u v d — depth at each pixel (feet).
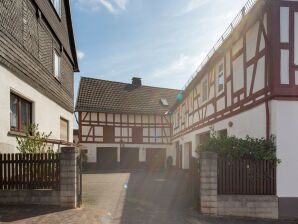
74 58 58.49
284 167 25.68
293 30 26.91
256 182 25.58
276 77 26.30
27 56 33.01
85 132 90.79
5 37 27.45
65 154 25.53
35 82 35.60
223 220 24.06
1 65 26.63
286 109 26.09
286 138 25.90
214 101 43.96
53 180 25.70
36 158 25.79
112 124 94.22
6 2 27.73
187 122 66.59
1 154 25.80
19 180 25.76
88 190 38.88
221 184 25.41
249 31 31.81
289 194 25.50
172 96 110.73
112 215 24.68
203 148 27.48
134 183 46.98
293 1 27.04
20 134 30.71
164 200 31.50
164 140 98.89
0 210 23.98
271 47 26.73
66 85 52.65
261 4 27.20
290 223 24.26
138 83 109.09
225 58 39.14
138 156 95.91
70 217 22.75
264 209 25.11
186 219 23.90
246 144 26.25
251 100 30.94
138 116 97.35
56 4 45.37
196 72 51.16
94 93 98.37
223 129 39.88
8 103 28.04
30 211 23.86
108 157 92.73
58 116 46.83
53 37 43.65
